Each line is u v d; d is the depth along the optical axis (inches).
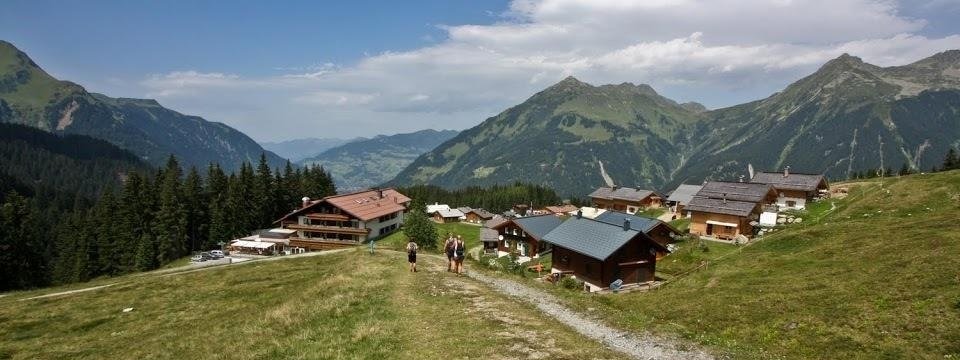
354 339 901.2
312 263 2410.2
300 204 5890.8
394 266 1723.7
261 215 5334.6
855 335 1113.4
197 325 1456.7
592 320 1088.8
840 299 1342.3
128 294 1987.0
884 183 3164.4
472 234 5344.5
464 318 1029.8
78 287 2448.3
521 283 1509.6
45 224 7672.2
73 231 5088.6
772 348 1152.8
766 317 1350.9
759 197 3602.4
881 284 1368.1
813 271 1702.8
